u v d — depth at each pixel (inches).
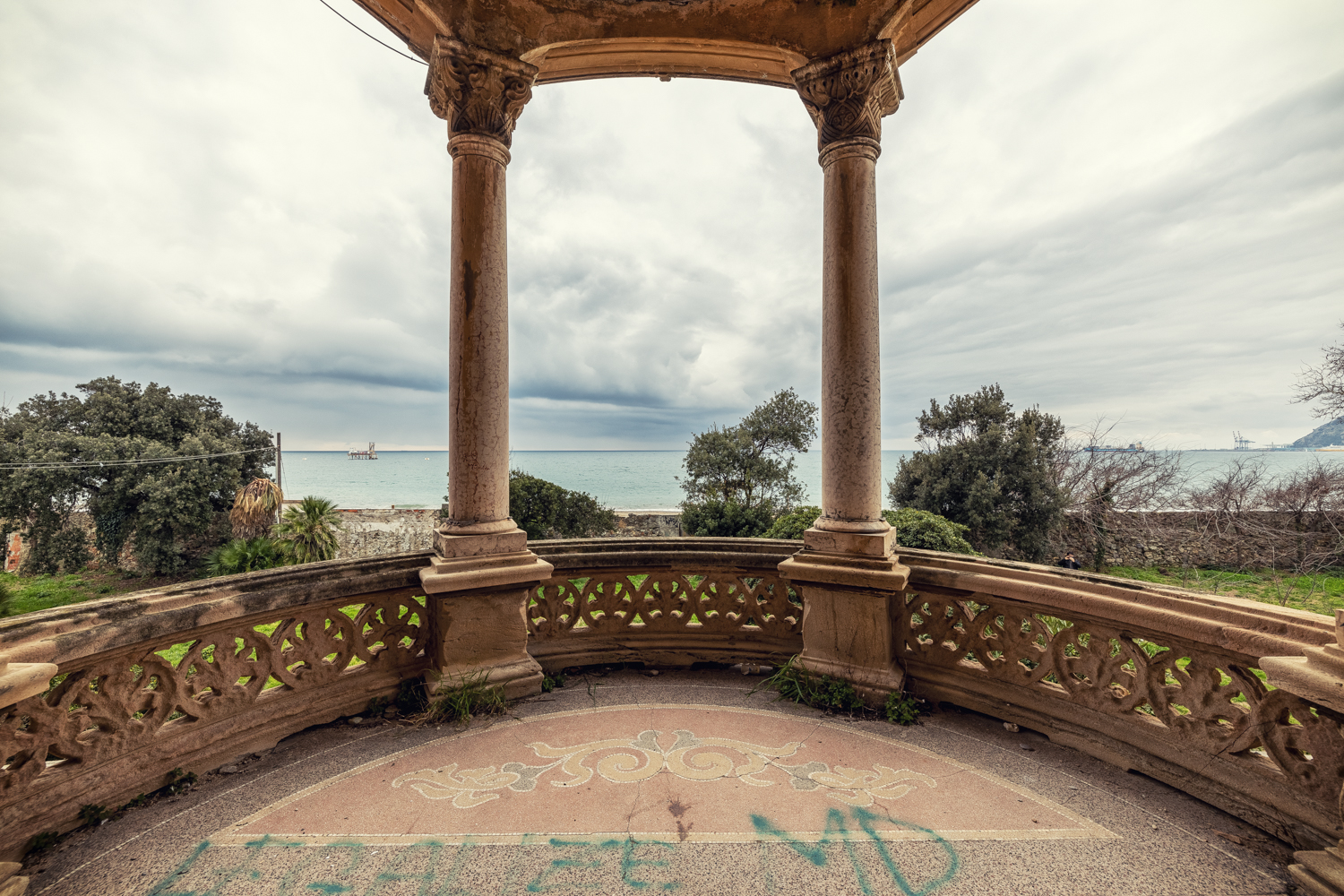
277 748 112.8
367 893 73.7
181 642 101.5
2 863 67.3
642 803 94.4
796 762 107.6
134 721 94.6
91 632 84.1
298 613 118.9
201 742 102.4
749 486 786.2
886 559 131.9
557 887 74.8
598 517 749.3
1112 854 81.3
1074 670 113.3
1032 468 665.6
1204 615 92.7
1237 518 601.6
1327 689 68.3
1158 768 99.5
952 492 704.4
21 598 936.3
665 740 116.7
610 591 159.2
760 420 802.8
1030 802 94.3
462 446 137.6
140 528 1016.9
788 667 142.1
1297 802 81.4
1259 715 86.7
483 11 135.8
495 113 138.9
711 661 157.0
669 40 147.7
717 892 73.9
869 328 138.3
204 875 77.0
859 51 134.6
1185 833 85.6
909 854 81.4
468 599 132.0
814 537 139.8
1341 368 488.4
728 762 108.0
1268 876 76.4
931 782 100.6
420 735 118.9
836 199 139.8
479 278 137.3
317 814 91.6
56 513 1025.5
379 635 131.5
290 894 73.5
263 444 1227.2
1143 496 653.9
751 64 163.2
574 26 143.6
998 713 122.9
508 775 103.2
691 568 156.9
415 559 139.3
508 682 134.2
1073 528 679.1
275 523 967.6
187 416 1159.0
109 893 73.6
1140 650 103.7
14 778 80.5
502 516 141.3
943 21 149.9
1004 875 76.9
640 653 157.1
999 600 124.6
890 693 129.0
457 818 90.3
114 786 90.8
